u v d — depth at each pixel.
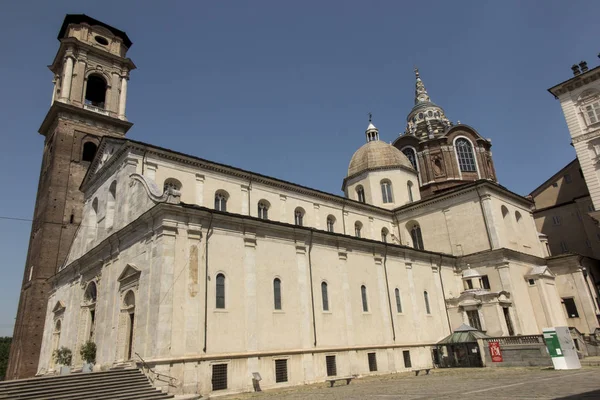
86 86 49.03
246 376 24.12
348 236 33.31
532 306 40.41
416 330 35.81
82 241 36.66
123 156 31.53
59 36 52.66
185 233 24.47
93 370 26.80
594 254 51.88
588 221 53.06
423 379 26.38
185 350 22.25
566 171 57.31
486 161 59.75
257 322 25.88
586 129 45.16
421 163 59.06
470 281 39.69
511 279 38.97
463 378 25.28
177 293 22.98
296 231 30.20
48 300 40.34
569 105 46.72
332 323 30.11
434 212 45.09
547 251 49.34
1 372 68.75
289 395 21.80
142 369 22.22
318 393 21.95
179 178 32.53
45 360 37.16
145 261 24.88
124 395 20.39
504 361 31.19
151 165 31.41
